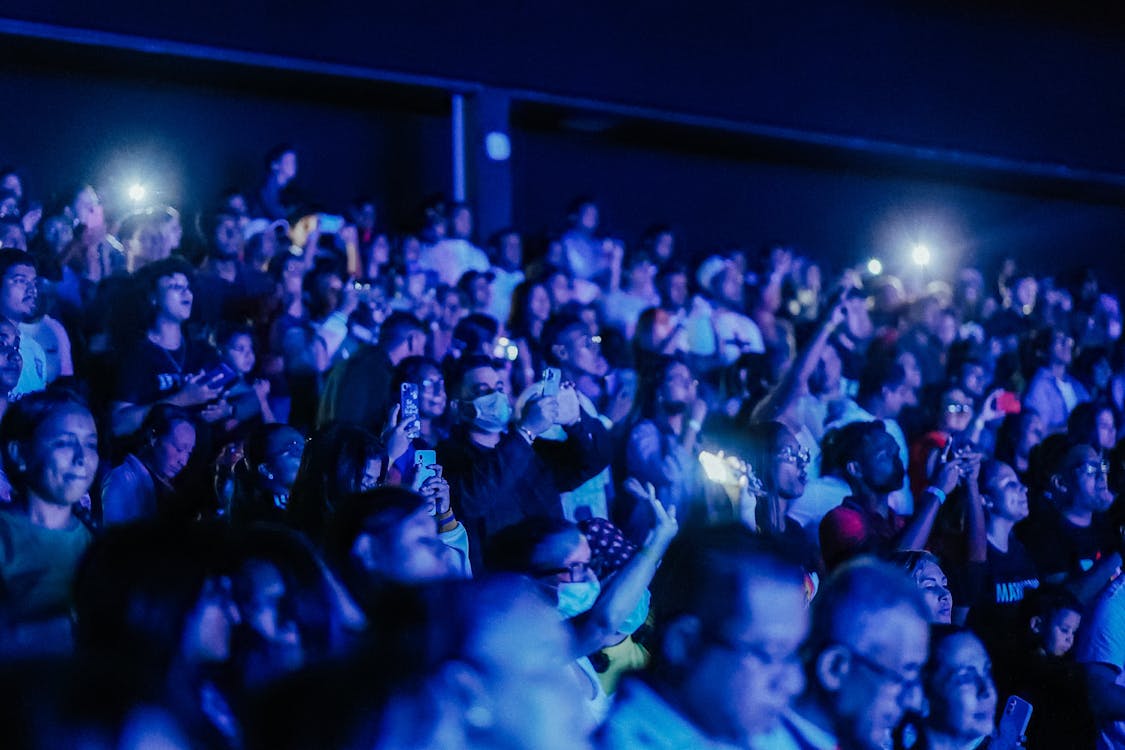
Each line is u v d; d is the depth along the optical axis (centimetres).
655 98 1371
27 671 198
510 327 958
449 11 1247
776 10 1448
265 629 321
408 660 216
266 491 539
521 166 1461
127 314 718
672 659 299
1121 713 555
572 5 1316
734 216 1614
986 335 1319
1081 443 754
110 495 577
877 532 661
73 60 1163
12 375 609
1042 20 1647
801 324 1147
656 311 907
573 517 685
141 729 195
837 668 330
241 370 748
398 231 1184
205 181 1293
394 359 775
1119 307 1524
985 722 402
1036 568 730
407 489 388
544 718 222
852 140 1504
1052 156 1664
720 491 667
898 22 1534
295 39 1173
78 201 843
